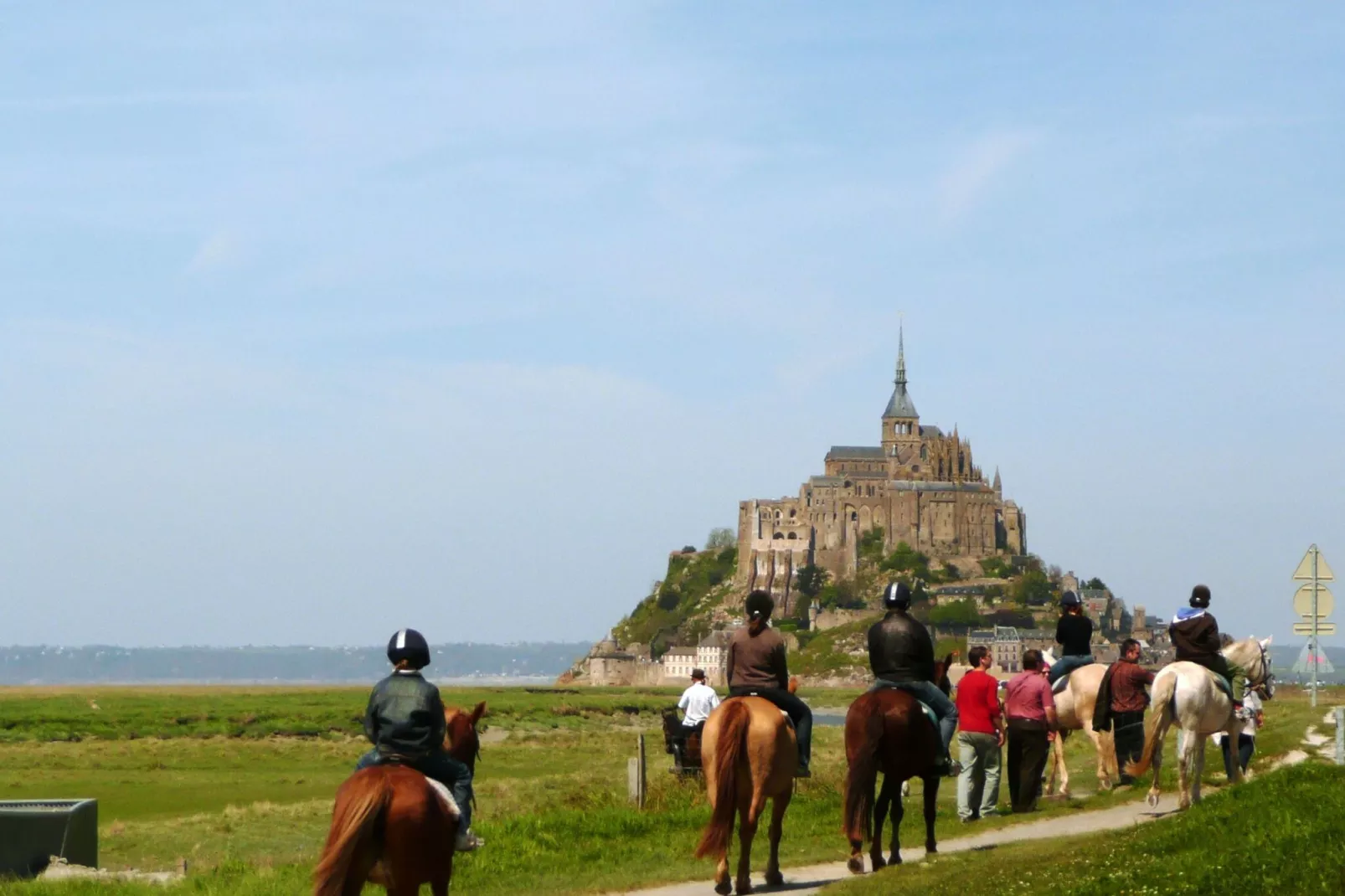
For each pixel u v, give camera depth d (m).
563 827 34.19
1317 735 45.75
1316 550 49.34
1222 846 23.02
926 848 27.53
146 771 91.19
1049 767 46.91
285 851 45.06
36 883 29.83
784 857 29.52
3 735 132.00
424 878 17.17
